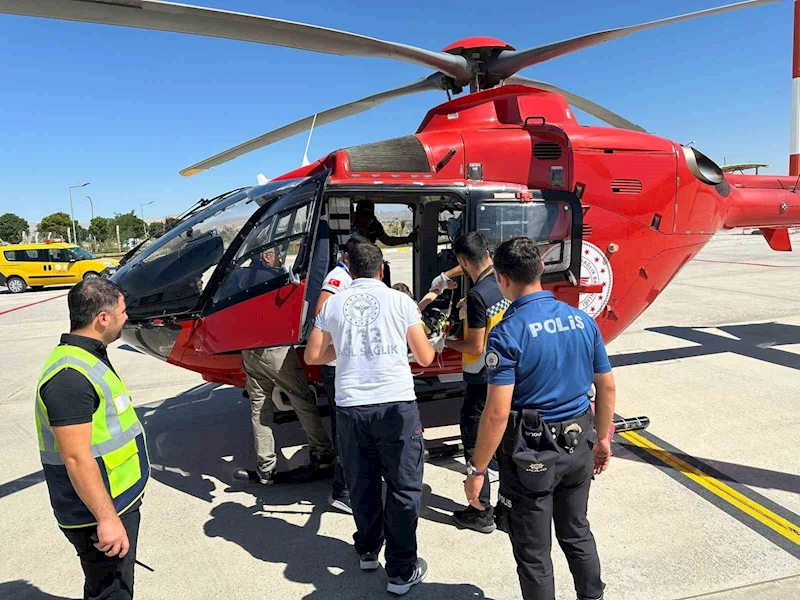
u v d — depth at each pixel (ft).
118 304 6.56
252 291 10.92
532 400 6.41
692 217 14.90
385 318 7.91
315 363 8.36
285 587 8.77
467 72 14.53
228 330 10.98
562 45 13.11
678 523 10.04
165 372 22.45
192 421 16.49
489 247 12.39
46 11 9.27
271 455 11.76
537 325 6.37
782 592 8.10
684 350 22.29
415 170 12.60
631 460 12.68
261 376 11.32
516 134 13.23
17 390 20.40
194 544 10.05
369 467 8.29
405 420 7.84
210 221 12.07
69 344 6.24
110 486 6.45
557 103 14.25
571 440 6.37
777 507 10.50
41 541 10.41
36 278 57.21
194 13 9.62
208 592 8.69
